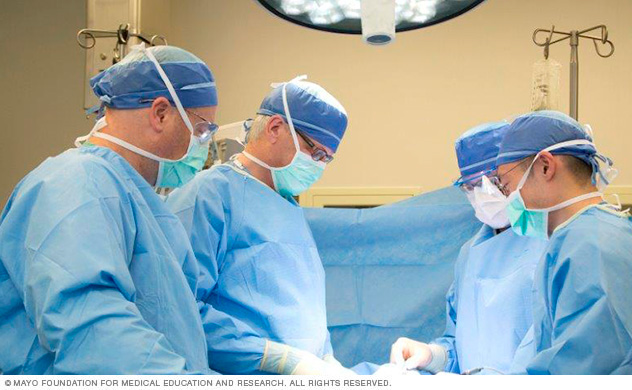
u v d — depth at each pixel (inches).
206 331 66.0
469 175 83.2
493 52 145.3
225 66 149.8
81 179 50.1
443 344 85.9
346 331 96.8
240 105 148.6
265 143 78.1
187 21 151.6
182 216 69.1
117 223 50.7
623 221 60.2
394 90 146.3
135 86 57.8
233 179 76.3
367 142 145.6
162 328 52.3
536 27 144.9
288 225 77.3
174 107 58.8
